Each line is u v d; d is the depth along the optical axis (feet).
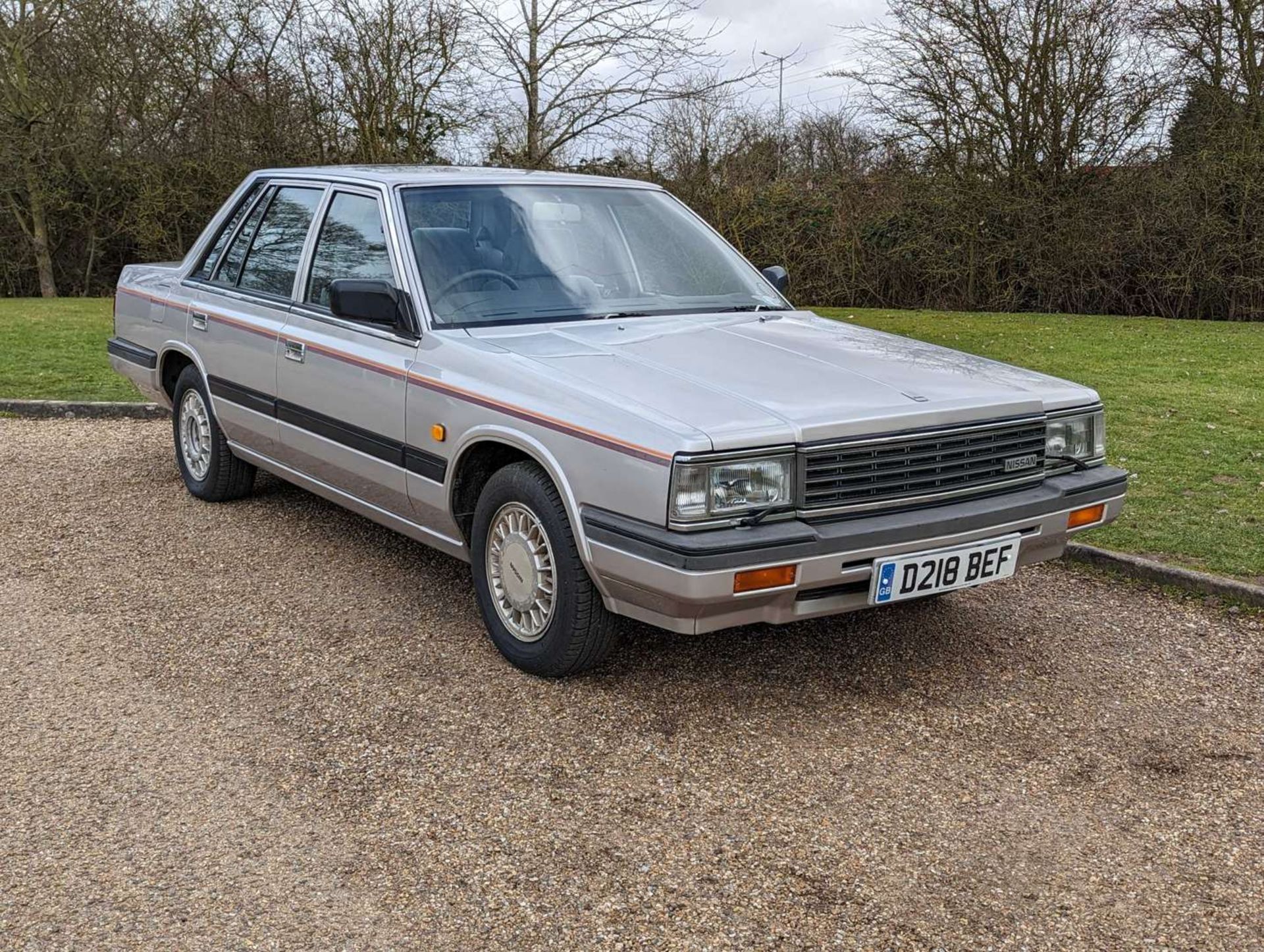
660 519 10.75
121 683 12.92
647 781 10.84
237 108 72.90
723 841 9.84
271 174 18.84
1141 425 27.61
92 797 10.44
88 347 40.63
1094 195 63.72
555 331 13.94
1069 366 38.55
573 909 8.83
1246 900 9.09
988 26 64.13
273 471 18.38
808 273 71.56
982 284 67.41
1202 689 13.28
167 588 16.05
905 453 11.75
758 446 10.87
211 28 70.85
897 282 69.72
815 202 72.08
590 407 11.58
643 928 8.60
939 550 11.84
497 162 66.74
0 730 11.74
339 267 15.96
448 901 8.92
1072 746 11.76
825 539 11.03
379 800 10.44
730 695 12.82
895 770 11.16
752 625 14.97
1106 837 10.02
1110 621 15.44
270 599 15.64
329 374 15.60
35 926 8.57
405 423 14.17
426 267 14.48
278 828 9.95
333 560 17.34
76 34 70.85
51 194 73.20
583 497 11.58
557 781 10.82
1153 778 11.12
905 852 9.71
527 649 13.03
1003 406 12.49
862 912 8.84
